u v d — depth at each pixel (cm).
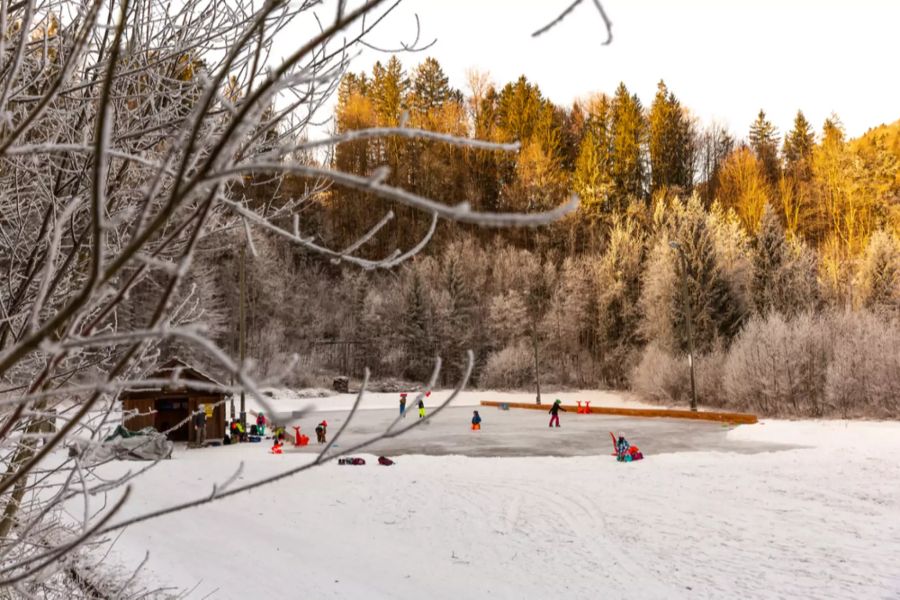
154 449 1688
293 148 76
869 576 722
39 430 183
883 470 1277
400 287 5650
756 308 3956
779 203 7031
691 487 1205
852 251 5841
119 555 741
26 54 179
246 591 713
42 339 69
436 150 7038
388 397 4481
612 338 4812
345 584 759
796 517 974
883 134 7031
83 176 176
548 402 3978
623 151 7625
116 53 67
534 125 8475
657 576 761
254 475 1432
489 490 1246
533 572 795
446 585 758
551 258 6391
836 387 2416
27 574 91
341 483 1331
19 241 178
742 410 2834
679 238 4153
